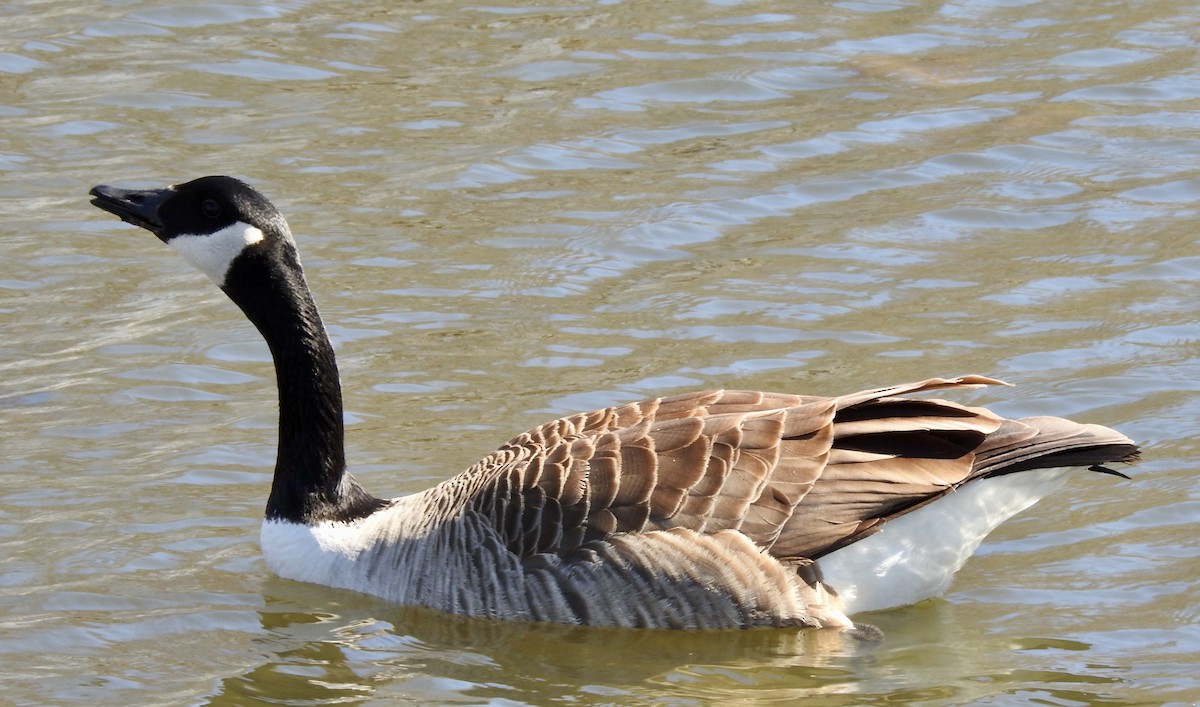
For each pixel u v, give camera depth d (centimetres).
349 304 1656
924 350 1557
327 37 2336
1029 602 1177
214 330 1631
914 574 1152
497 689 1080
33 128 2020
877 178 1944
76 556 1244
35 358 1562
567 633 1151
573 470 1157
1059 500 1326
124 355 1573
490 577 1162
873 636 1121
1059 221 1831
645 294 1686
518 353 1566
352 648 1137
